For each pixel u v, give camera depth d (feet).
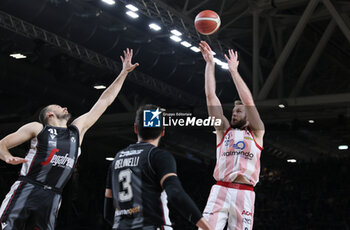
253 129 19.15
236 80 18.81
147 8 55.21
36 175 16.15
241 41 79.66
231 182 18.76
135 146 13.97
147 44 59.47
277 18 72.74
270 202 90.68
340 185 89.04
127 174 13.60
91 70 62.18
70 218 97.30
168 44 63.00
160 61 61.98
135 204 13.29
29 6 48.21
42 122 17.04
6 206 15.90
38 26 51.19
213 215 18.56
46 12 49.49
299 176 94.73
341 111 68.90
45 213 16.02
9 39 55.26
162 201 13.39
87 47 56.18
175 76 64.95
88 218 99.86
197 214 12.24
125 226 13.32
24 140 16.25
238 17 67.21
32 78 61.41
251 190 18.85
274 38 70.28
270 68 83.56
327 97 62.90
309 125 86.48
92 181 107.24
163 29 57.16
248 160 18.83
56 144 16.53
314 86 90.43
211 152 103.65
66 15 51.01
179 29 58.54
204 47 19.80
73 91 66.39
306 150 108.58
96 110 18.03
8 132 77.25
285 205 88.99
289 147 106.42
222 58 65.62
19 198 15.87
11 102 71.61
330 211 83.82
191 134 96.37
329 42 77.61
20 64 59.41
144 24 57.93
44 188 16.14
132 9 53.11
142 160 13.47
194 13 70.13
